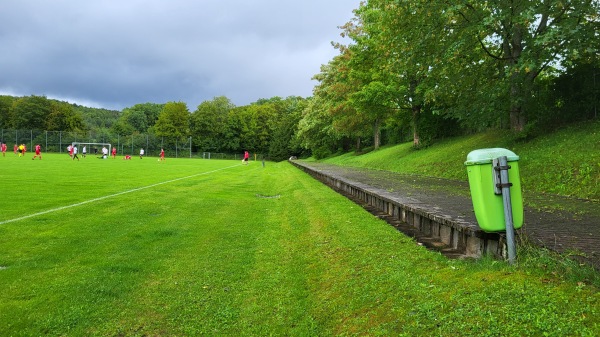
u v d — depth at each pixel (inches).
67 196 501.0
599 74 622.8
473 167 171.6
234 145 4087.1
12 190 541.6
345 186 577.3
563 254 151.7
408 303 145.4
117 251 260.5
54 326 157.8
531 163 505.0
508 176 163.8
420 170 784.3
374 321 141.3
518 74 590.6
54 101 3727.9
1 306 173.5
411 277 171.9
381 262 202.1
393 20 683.4
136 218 374.9
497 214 167.9
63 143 2977.4
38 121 3570.4
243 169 1462.8
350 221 321.1
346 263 215.5
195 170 1266.0
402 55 688.4
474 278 152.6
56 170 978.7
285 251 267.3
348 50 1336.1
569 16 515.2
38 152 1690.5
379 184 515.8
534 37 567.2
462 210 269.0
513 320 113.1
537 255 156.3
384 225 297.6
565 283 129.0
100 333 154.9
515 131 676.7
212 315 170.2
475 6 598.9
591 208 286.8
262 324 161.5
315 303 175.6
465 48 624.4
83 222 344.8
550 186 416.8
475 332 112.7
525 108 661.3
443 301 138.0
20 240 279.9
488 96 635.5
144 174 975.0
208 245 284.0
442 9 606.9
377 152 1430.9
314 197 512.4
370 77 1104.8
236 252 265.9
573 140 524.7
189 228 340.5
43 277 208.4
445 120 1072.2
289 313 169.6
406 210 315.6
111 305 178.4
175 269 228.2
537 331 105.4
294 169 1438.2
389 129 1758.1
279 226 355.6
